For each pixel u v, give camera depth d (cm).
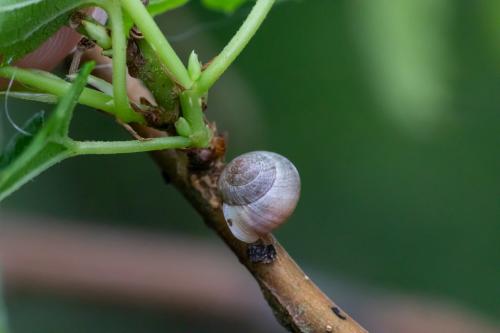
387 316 53
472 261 72
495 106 67
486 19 52
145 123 30
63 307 61
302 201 71
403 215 71
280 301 31
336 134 68
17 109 53
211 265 55
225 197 31
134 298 54
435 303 57
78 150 29
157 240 59
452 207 72
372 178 70
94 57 32
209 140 30
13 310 59
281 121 67
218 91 56
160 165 32
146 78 30
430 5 44
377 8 45
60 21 29
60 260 54
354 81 65
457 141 69
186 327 57
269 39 64
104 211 66
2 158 29
